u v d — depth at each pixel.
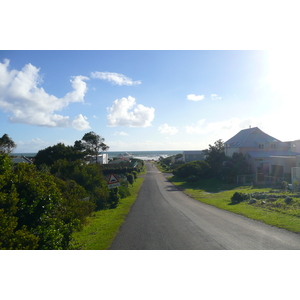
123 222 12.09
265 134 41.12
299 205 13.29
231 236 8.61
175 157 88.88
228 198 20.16
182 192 27.77
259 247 7.39
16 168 8.85
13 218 6.17
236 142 43.50
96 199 17.83
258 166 35.50
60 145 42.09
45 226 7.54
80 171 19.39
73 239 8.69
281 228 9.45
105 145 55.16
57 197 8.64
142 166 79.31
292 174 24.17
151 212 14.84
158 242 8.28
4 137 42.03
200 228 9.98
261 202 15.20
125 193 23.98
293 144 40.34
